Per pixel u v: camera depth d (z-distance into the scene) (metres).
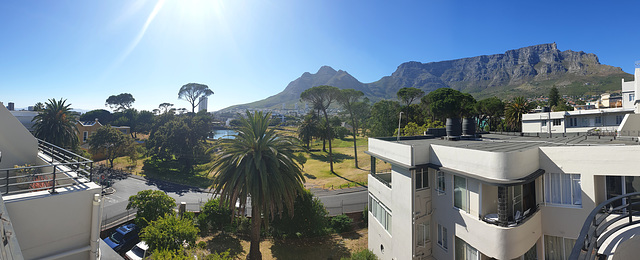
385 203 15.94
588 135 21.97
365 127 87.44
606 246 6.07
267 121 19.44
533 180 10.72
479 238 10.67
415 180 13.05
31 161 11.09
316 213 23.48
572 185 10.89
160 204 22.66
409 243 12.96
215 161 19.83
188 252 15.55
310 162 59.06
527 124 46.84
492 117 64.44
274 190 18.36
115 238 20.95
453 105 56.78
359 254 16.53
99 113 98.94
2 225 4.36
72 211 7.79
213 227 24.12
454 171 11.72
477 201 10.98
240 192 18.64
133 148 54.81
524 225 10.28
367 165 54.69
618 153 10.05
